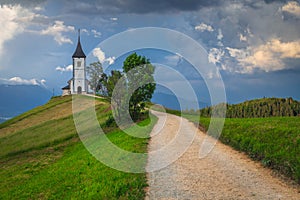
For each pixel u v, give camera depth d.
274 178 15.21
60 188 17.06
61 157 31.80
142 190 13.81
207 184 14.52
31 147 40.34
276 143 19.89
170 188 14.08
